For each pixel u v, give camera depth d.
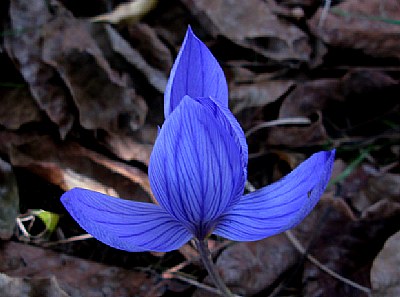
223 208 0.12
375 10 0.25
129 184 0.20
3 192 0.19
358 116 0.24
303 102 0.24
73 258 0.18
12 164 0.20
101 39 0.23
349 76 0.24
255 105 0.23
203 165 0.11
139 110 0.22
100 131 0.21
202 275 0.19
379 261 0.17
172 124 0.10
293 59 0.25
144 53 0.23
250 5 0.25
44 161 0.20
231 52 0.25
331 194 0.20
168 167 0.11
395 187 0.21
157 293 0.18
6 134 0.21
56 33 0.22
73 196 0.11
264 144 0.23
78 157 0.20
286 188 0.12
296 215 0.11
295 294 0.19
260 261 0.19
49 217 0.19
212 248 0.19
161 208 0.13
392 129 0.24
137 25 0.24
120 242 0.11
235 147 0.11
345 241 0.19
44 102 0.21
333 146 0.23
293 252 0.19
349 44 0.25
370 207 0.20
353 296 0.18
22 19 0.22
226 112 0.11
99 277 0.18
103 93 0.21
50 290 0.16
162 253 0.19
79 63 0.22
